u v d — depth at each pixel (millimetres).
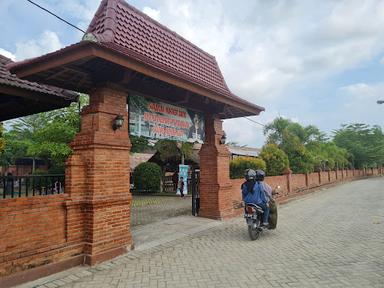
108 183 6285
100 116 6293
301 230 8805
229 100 8820
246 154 29125
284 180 18188
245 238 7902
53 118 18266
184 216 11109
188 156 23188
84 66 6016
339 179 36062
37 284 4844
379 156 53312
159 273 5332
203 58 9953
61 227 5637
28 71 5727
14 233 4887
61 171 16938
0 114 8789
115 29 6555
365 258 6004
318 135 34594
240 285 4730
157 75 6262
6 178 5652
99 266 5734
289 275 5121
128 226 6727
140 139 20484
